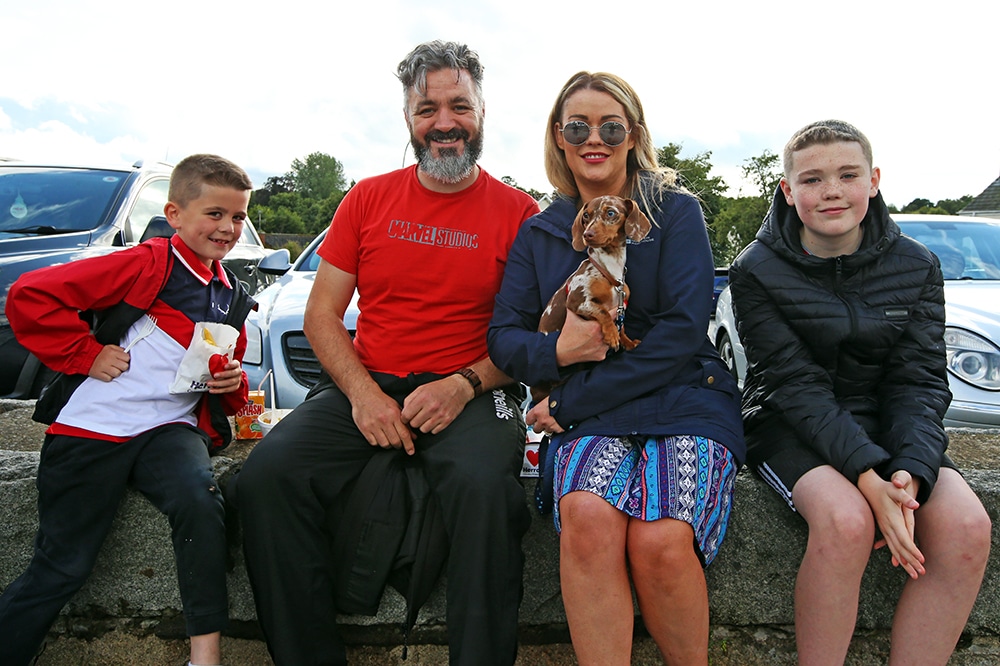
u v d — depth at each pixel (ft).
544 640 7.45
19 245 13.53
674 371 6.86
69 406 6.97
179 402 7.38
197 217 7.25
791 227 7.50
